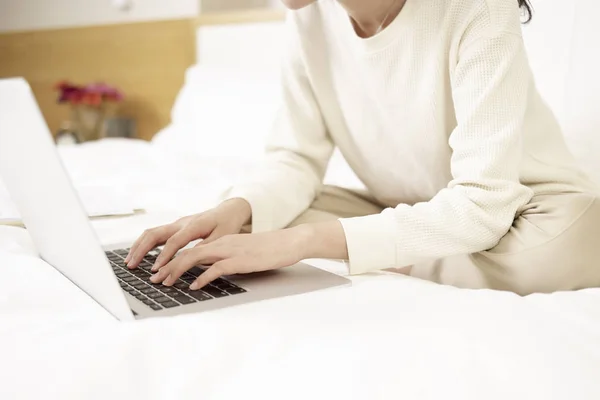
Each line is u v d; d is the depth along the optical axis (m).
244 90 2.51
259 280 0.79
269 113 2.36
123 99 3.31
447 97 0.97
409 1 0.94
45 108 3.65
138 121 3.30
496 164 0.84
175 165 1.98
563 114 1.42
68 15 3.49
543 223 0.85
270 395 0.50
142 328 0.59
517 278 0.86
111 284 0.62
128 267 0.84
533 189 0.96
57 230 0.72
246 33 2.80
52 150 0.61
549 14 1.45
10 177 0.82
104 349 0.54
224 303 0.69
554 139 1.03
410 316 0.64
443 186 1.08
